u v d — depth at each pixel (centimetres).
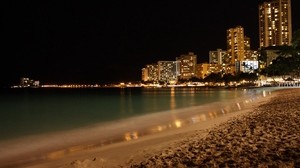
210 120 2745
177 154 1287
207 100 7231
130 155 1413
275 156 1077
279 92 7838
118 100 8612
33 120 3875
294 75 14375
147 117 3544
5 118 4228
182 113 3834
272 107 3406
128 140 1941
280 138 1415
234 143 1393
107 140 2006
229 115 3075
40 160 1509
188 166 1063
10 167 1395
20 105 7238
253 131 1688
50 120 3797
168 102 7019
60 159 1492
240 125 2055
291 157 1048
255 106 4034
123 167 1188
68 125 3134
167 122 2881
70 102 8144
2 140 2248
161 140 1798
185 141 1647
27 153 1706
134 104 6619
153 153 1406
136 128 2561
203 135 1791
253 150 1206
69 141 2061
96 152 1586
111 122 3189
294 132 1550
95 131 2519
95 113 4559
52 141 2088
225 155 1164
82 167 1242
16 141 2175
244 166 987
